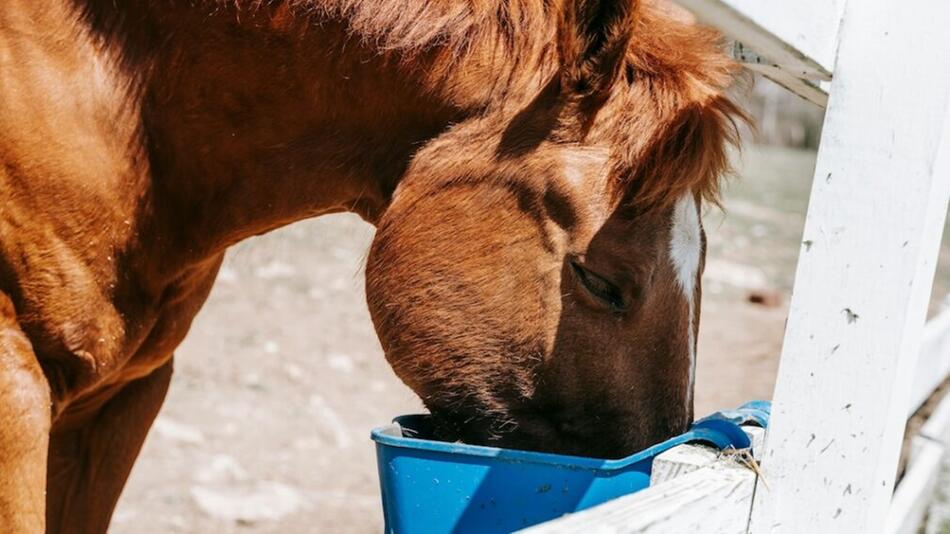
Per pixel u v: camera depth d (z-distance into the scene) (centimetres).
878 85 172
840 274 173
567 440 226
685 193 221
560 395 224
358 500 466
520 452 190
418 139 238
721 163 222
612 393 222
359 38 229
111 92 228
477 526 194
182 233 248
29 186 221
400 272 232
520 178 223
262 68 235
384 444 198
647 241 218
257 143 243
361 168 245
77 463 280
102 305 235
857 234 172
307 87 236
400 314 232
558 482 190
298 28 230
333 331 662
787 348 176
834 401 173
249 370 588
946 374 405
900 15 171
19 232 222
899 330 169
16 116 219
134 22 231
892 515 306
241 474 474
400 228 233
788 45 162
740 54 186
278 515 440
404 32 227
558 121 223
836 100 175
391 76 232
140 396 279
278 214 254
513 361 225
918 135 169
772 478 176
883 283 170
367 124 239
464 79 229
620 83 222
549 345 222
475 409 228
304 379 588
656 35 227
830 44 173
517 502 192
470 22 228
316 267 769
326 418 540
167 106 236
